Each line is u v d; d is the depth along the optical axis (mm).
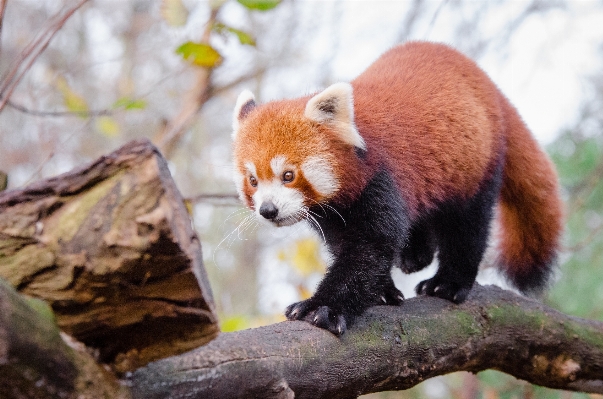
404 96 6094
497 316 5602
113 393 2895
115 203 2617
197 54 6285
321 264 9359
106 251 2621
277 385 3691
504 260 7406
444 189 6129
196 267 2738
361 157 5520
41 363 2516
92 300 2732
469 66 6781
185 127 8953
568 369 5898
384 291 5688
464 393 9648
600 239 9453
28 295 2711
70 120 13898
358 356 4414
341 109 5496
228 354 3514
